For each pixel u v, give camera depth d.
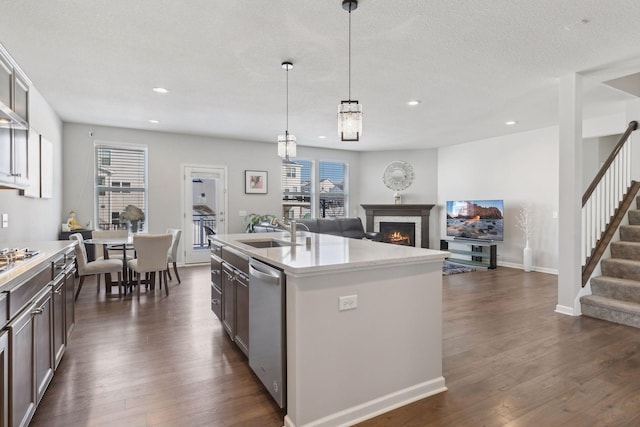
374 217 8.69
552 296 4.67
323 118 5.57
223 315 3.24
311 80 3.90
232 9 2.49
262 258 2.21
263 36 2.89
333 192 8.72
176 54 3.23
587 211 4.18
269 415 2.04
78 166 5.97
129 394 2.25
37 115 4.23
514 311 4.02
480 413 2.06
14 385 1.62
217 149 7.14
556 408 2.11
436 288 2.33
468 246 7.60
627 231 4.43
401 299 2.19
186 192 6.88
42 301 2.07
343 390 2.00
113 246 5.31
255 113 5.29
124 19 2.63
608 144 7.13
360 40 2.96
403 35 2.88
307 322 1.88
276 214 7.79
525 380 2.44
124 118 5.59
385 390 2.14
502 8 2.49
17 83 2.74
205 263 7.12
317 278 1.91
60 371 2.55
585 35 2.89
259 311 2.31
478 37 2.92
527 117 5.55
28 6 2.45
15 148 2.81
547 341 3.13
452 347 3.00
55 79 3.85
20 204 3.74
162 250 4.64
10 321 1.63
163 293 4.82
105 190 6.26
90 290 5.01
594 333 3.32
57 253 2.47
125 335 3.26
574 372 2.55
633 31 2.82
